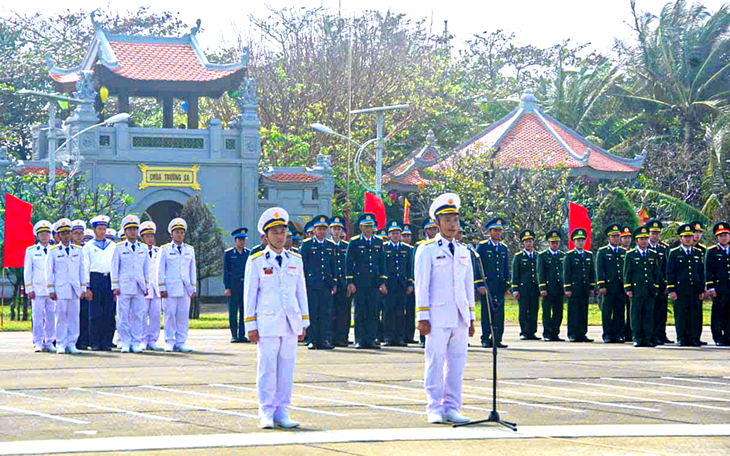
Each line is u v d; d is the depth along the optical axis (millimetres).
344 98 61219
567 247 44281
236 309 24734
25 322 32344
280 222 13102
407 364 19797
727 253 25000
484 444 11688
